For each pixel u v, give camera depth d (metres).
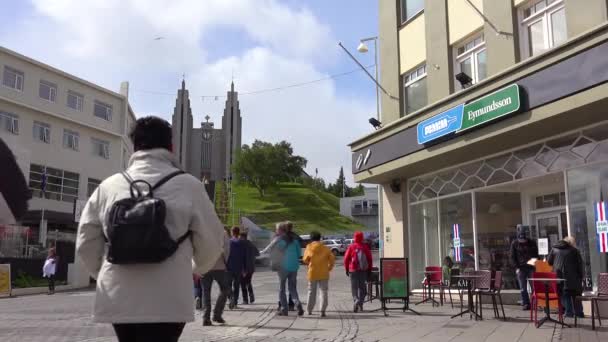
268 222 80.56
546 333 9.23
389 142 16.75
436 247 16.69
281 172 98.56
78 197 45.91
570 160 12.27
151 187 3.12
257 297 17.53
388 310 12.99
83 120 47.00
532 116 11.59
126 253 2.91
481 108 12.83
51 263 24.98
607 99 10.12
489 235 14.80
